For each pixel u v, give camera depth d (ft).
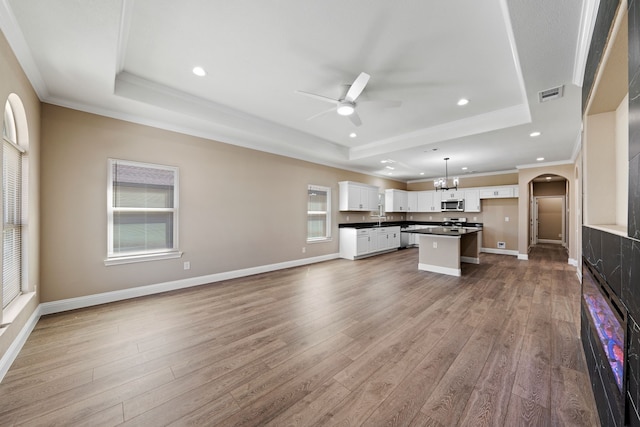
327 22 6.89
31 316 8.41
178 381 6.03
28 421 4.85
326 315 9.87
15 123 7.95
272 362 6.79
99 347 7.46
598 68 5.13
